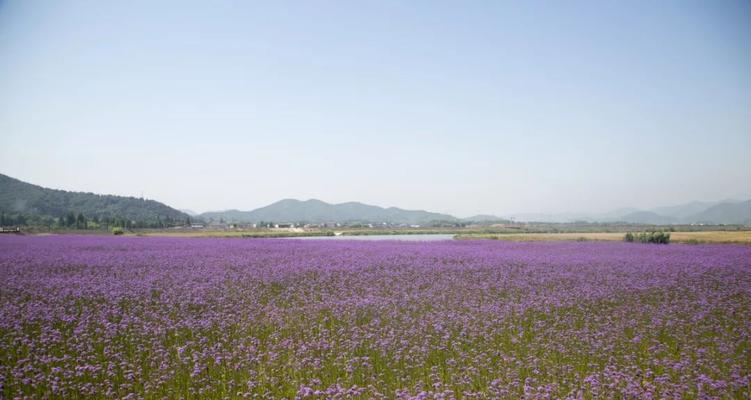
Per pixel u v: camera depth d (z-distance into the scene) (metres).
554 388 7.61
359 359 9.16
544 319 12.41
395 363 9.06
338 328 11.55
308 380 8.26
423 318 12.17
